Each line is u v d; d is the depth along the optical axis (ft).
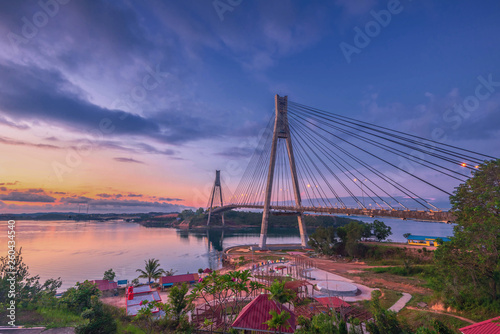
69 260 312.50
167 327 65.41
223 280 73.67
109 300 155.63
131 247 418.92
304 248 312.09
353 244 239.30
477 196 87.61
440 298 103.60
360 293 134.72
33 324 47.83
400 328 64.59
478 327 59.21
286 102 338.34
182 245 442.09
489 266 85.35
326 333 61.72
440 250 97.91
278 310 65.26
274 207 339.98
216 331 69.36
